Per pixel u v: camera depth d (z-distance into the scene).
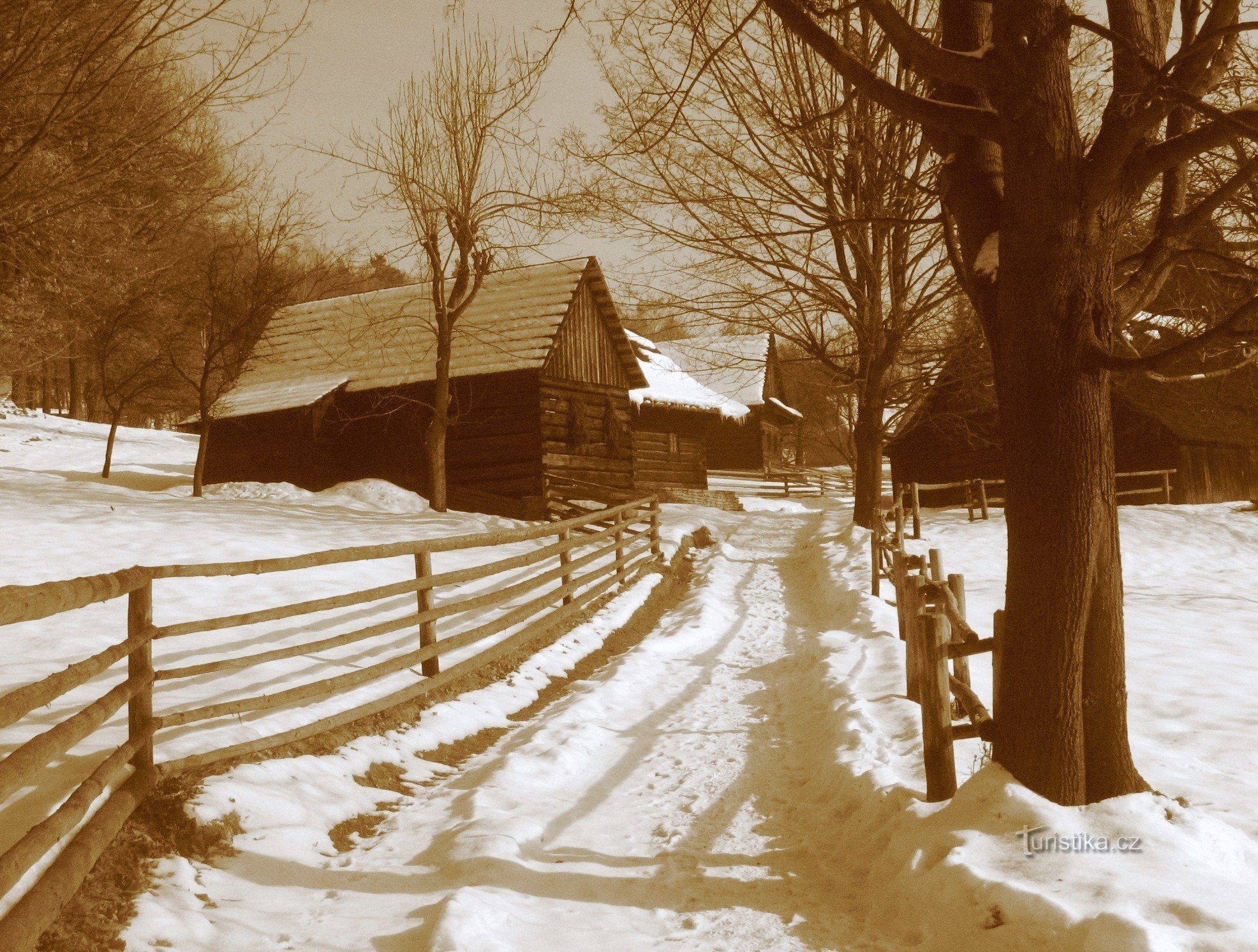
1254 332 4.24
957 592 7.13
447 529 18.11
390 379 25.83
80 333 14.76
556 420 25.38
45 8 6.63
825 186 15.08
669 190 15.05
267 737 5.77
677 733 7.62
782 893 4.58
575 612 11.80
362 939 4.02
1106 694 4.52
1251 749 6.30
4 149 7.40
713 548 21.11
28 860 3.44
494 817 5.38
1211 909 3.46
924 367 20.47
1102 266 4.67
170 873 4.35
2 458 31.92
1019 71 4.61
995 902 3.74
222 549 13.10
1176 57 4.16
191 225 14.21
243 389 27.41
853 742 6.46
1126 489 27.16
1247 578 16.95
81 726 4.09
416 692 7.37
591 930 4.18
